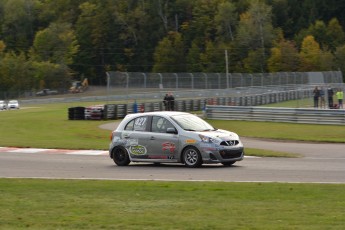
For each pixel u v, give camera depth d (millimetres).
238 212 20875
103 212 21422
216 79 115000
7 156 45500
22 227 19172
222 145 36250
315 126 71188
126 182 29703
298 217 19781
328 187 26688
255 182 29000
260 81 121500
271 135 63844
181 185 28094
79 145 53125
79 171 35969
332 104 95188
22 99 169625
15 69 178125
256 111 78312
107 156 45562
